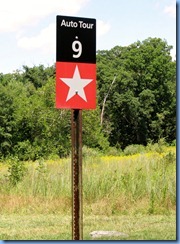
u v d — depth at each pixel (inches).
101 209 472.1
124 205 487.8
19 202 498.9
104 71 2566.4
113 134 2512.3
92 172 563.8
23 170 580.1
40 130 1593.3
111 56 2918.3
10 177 573.0
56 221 430.0
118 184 525.3
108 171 571.8
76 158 274.4
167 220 425.1
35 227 400.5
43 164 605.0
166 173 551.2
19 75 2819.9
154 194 492.1
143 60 2573.8
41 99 1636.3
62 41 272.1
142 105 2513.5
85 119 1579.7
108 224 407.8
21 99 1898.4
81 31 275.0
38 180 545.3
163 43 2655.0
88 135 1583.4
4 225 410.9
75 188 273.9
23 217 453.7
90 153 1055.6
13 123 1801.2
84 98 274.5
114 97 2498.8
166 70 2578.7
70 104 272.2
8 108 1865.2
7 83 2333.9
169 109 2546.8
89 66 275.6
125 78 2532.0
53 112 1534.2
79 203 273.7
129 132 2519.7
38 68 2832.2
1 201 501.4
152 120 2546.8
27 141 1579.7
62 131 1509.6
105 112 2536.9
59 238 343.6
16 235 361.7
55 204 492.7
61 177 549.3
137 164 632.4
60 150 1494.8
